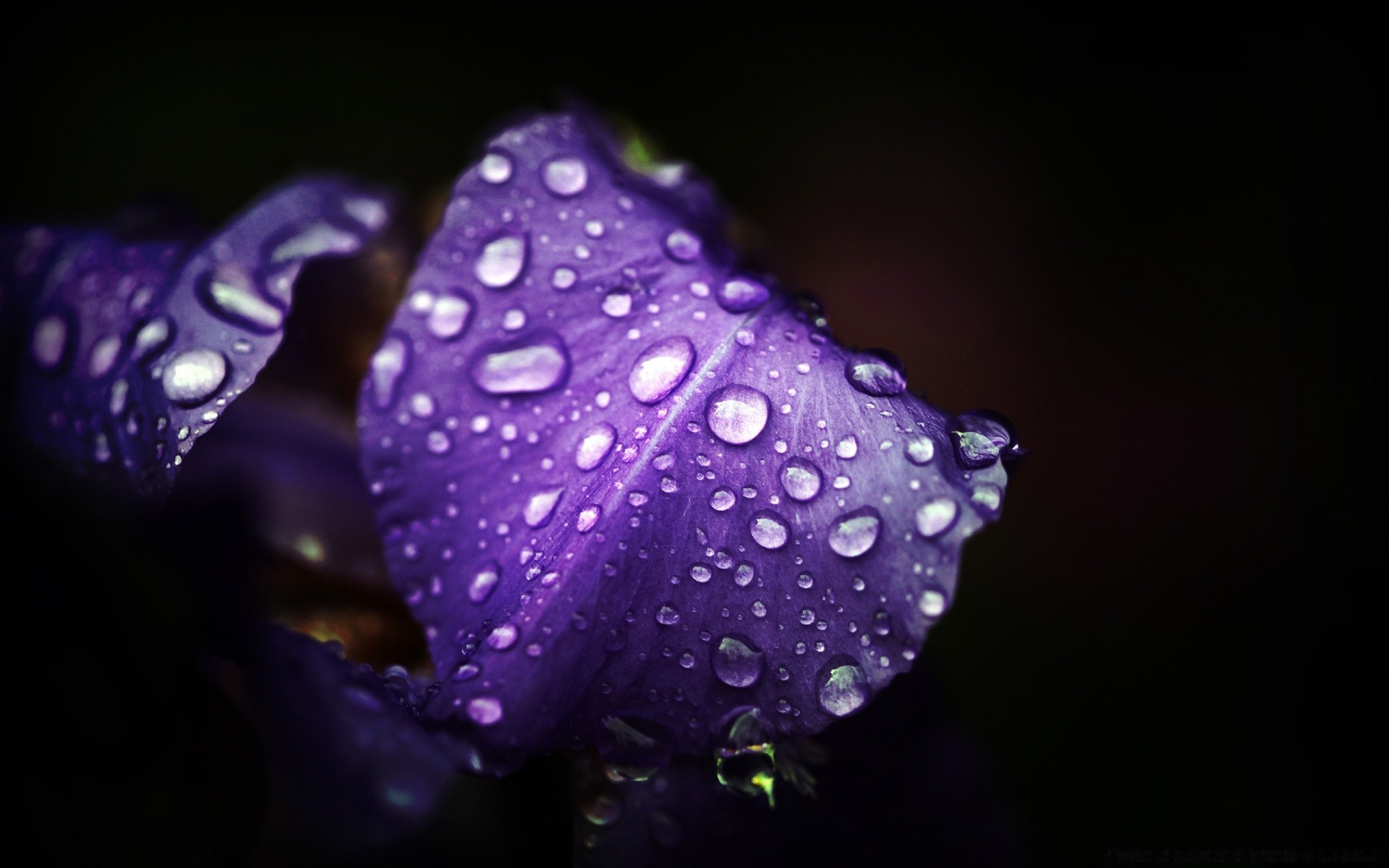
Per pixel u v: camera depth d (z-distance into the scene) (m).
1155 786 0.27
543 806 0.18
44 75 0.46
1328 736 0.29
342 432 0.20
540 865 0.18
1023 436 0.38
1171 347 0.40
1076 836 0.26
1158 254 0.42
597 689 0.17
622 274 0.18
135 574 0.16
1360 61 0.47
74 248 0.19
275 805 0.17
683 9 0.51
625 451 0.17
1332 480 0.36
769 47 0.50
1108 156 0.45
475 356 0.18
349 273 0.19
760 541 0.17
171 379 0.17
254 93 0.46
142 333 0.18
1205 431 0.37
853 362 0.18
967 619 0.33
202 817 0.17
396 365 0.18
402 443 0.18
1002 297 0.41
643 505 0.17
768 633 0.17
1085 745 0.29
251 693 0.17
